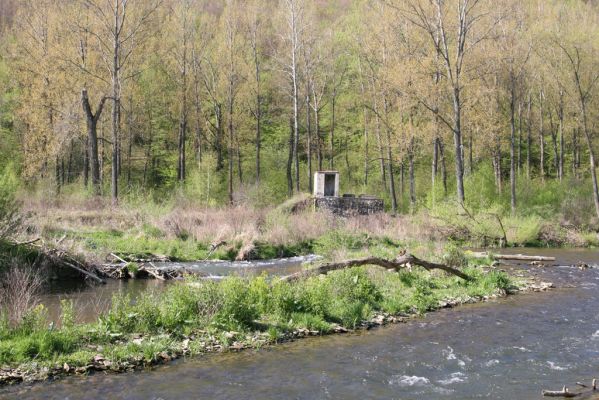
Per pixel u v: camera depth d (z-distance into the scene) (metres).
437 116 34.47
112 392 7.45
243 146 47.16
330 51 47.22
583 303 14.21
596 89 39.75
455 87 31.75
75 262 16.22
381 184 46.50
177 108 46.94
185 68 43.28
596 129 41.88
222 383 7.95
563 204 36.53
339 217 29.58
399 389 7.94
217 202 37.62
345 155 53.91
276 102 54.59
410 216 31.95
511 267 20.56
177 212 26.67
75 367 8.24
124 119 44.69
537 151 56.84
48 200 28.38
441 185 36.16
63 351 8.74
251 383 7.99
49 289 14.22
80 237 20.75
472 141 40.38
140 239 22.20
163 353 8.99
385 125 40.03
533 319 12.41
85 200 29.64
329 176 34.75
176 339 9.77
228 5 44.94
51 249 15.86
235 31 43.62
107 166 42.22
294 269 19.16
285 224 25.73
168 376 8.16
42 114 36.22
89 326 9.80
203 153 44.41
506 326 11.73
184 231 24.19
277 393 7.64
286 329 10.82
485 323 12.00
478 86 34.69
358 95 50.47
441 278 16.56
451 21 34.81
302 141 56.75
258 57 47.16
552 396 7.72
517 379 8.45
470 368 8.92
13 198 15.88
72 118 35.34
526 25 40.94
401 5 35.53
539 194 39.28
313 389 7.84
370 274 15.48
